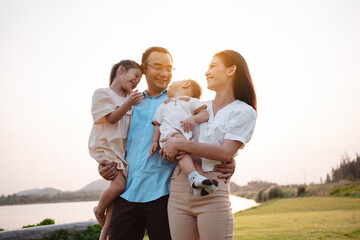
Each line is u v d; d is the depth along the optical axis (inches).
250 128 89.6
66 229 265.0
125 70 119.6
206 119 97.7
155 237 100.0
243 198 3085.6
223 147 84.3
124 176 107.2
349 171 2087.8
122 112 102.7
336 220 398.9
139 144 110.4
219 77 98.0
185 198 87.8
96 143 109.6
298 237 272.4
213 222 82.0
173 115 101.4
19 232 246.1
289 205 832.3
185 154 88.6
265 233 311.7
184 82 114.2
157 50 121.0
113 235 104.0
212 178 87.0
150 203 100.9
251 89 99.0
